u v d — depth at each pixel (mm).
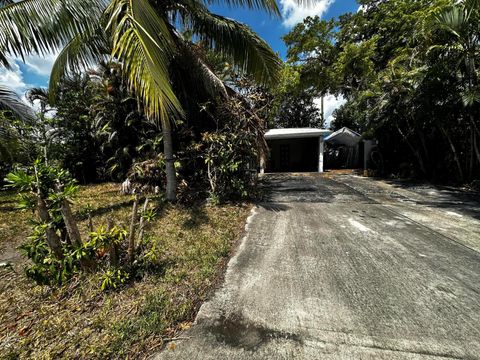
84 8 3551
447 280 2293
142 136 8008
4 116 5344
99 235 2174
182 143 6488
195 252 2938
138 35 2445
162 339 1642
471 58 5633
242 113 5637
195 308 1951
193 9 4535
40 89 9109
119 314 1871
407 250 2969
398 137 9625
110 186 8414
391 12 10930
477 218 4172
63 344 1610
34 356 1521
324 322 1767
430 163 8531
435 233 3520
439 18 5484
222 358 1488
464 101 5477
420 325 1714
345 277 2373
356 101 10797
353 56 11352
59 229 2311
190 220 4234
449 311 1857
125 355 1524
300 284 2266
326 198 6137
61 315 1884
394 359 1444
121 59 2701
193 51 4996
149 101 2492
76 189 2172
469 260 2684
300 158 15609
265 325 1754
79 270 2295
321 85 14344
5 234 3928
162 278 2346
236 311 1906
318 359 1461
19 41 3557
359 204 5438
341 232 3652
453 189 6777
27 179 1996
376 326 1714
